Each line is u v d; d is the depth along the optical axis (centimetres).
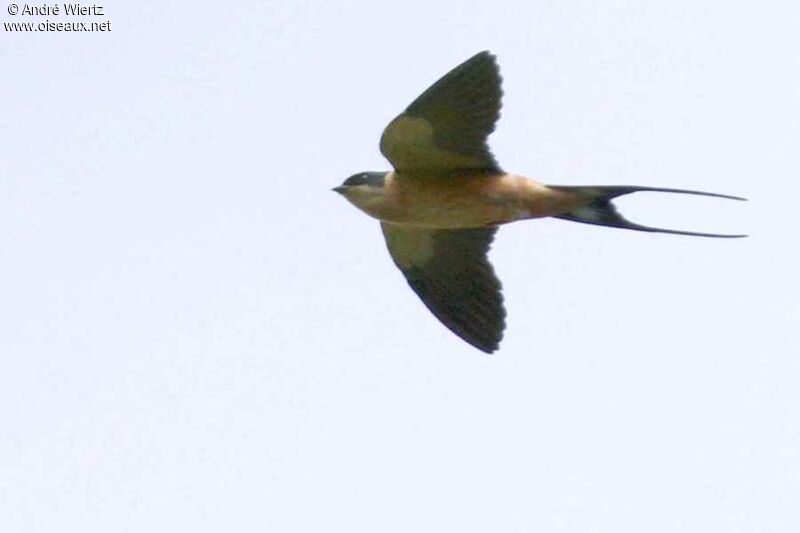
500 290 1551
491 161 1380
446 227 1454
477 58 1309
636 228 1400
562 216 1422
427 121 1344
